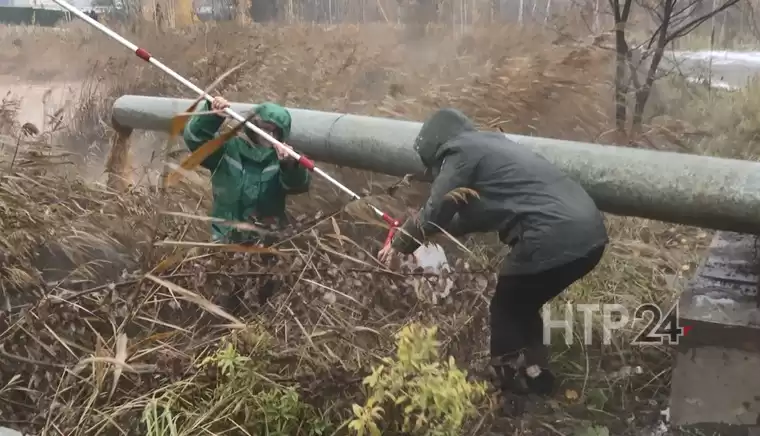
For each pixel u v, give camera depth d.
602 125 6.14
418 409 2.49
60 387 2.89
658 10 6.66
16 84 9.01
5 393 3.10
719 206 3.45
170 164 3.12
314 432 2.65
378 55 8.29
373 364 2.78
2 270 3.78
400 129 4.73
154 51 9.07
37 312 3.18
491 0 9.54
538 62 6.75
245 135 3.81
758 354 3.03
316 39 9.20
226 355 2.74
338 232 3.49
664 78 7.10
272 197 3.89
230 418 2.67
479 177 3.04
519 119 6.00
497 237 3.56
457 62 7.70
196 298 2.90
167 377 2.83
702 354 3.13
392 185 4.45
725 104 7.00
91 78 8.68
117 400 2.81
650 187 3.60
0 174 4.89
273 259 3.42
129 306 3.13
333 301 3.17
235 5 11.05
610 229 4.37
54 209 4.62
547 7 9.02
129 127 6.31
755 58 7.79
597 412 3.17
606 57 6.79
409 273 3.25
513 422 3.00
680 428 3.15
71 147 7.10
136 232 4.15
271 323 3.07
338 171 5.16
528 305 3.16
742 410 3.08
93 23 3.91
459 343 3.09
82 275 3.96
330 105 6.85
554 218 2.95
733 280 3.37
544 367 3.24
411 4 10.11
